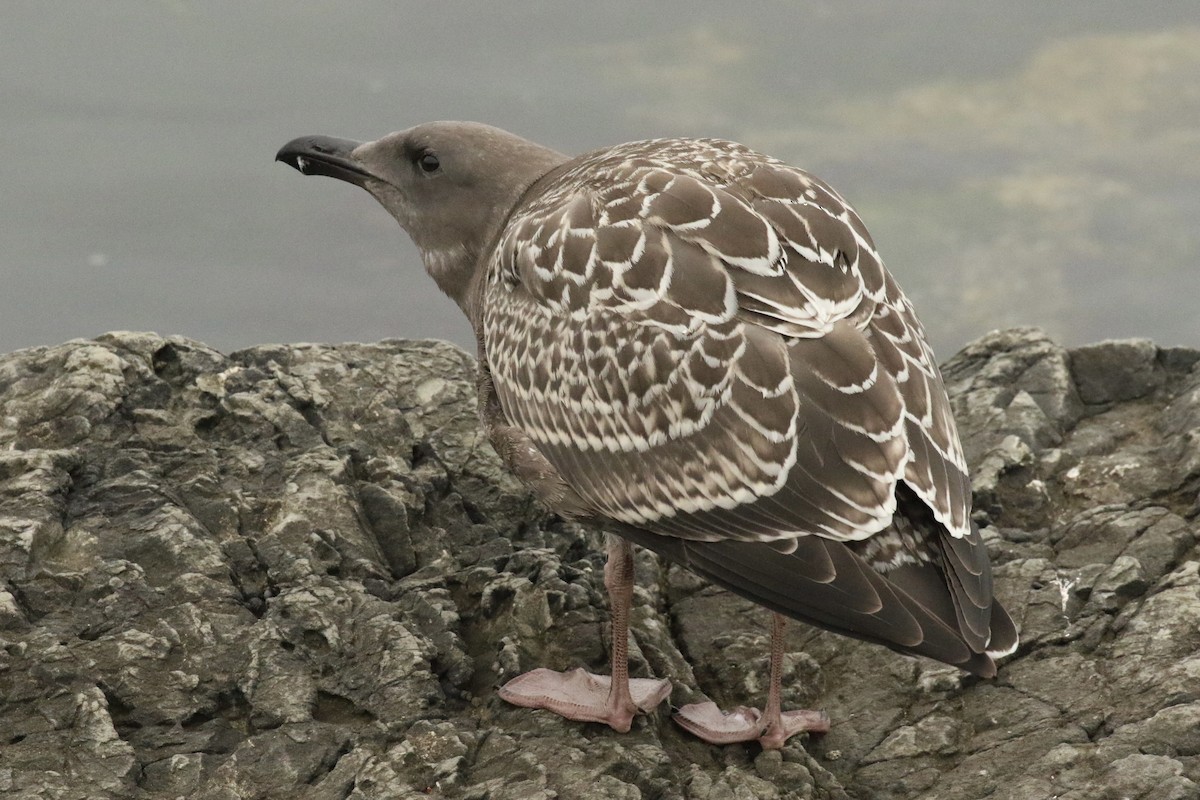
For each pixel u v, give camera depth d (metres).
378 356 15.52
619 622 11.18
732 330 10.16
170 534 12.33
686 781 10.70
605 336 10.56
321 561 12.55
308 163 13.91
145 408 13.85
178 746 10.88
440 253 13.25
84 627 11.59
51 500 12.49
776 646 11.26
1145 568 12.55
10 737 10.75
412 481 13.53
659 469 10.39
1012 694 11.52
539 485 11.24
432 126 13.09
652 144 12.03
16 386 13.90
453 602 12.35
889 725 11.55
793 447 9.90
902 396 10.12
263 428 13.91
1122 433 14.69
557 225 11.02
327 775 10.61
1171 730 10.65
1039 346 15.74
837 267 10.56
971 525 10.22
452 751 10.75
